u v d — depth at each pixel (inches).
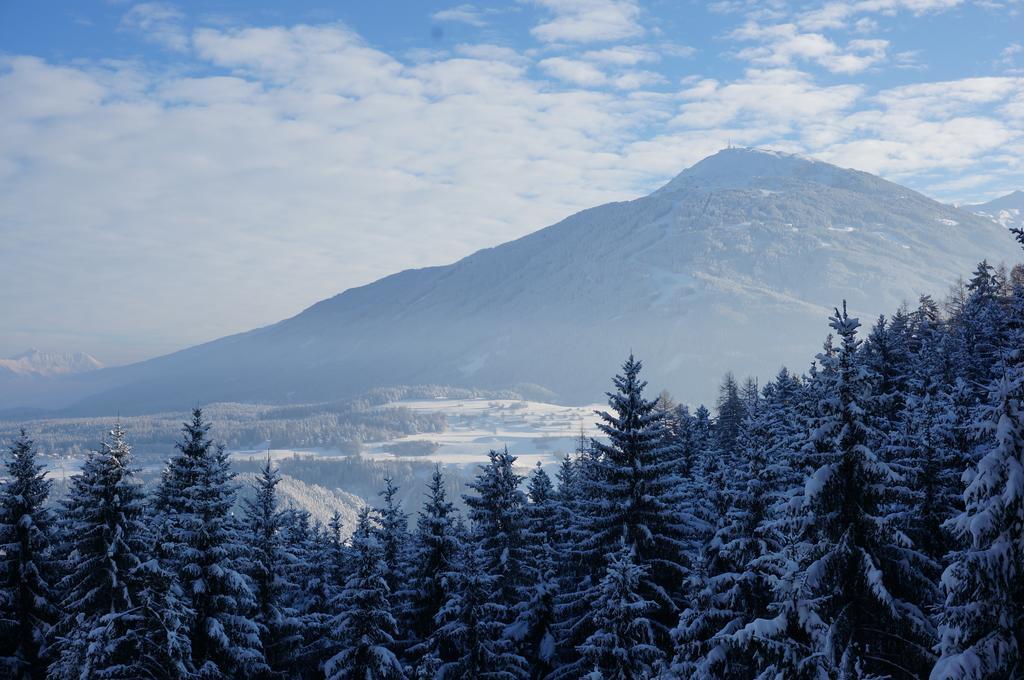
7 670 1461.6
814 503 822.5
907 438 1202.6
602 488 1326.3
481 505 1482.5
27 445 1555.1
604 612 1117.7
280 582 1444.4
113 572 1338.6
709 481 1386.6
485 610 1352.1
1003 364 767.7
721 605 1073.5
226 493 1302.9
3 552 1478.8
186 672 1179.3
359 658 1263.5
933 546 1052.5
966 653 695.7
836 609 840.9
